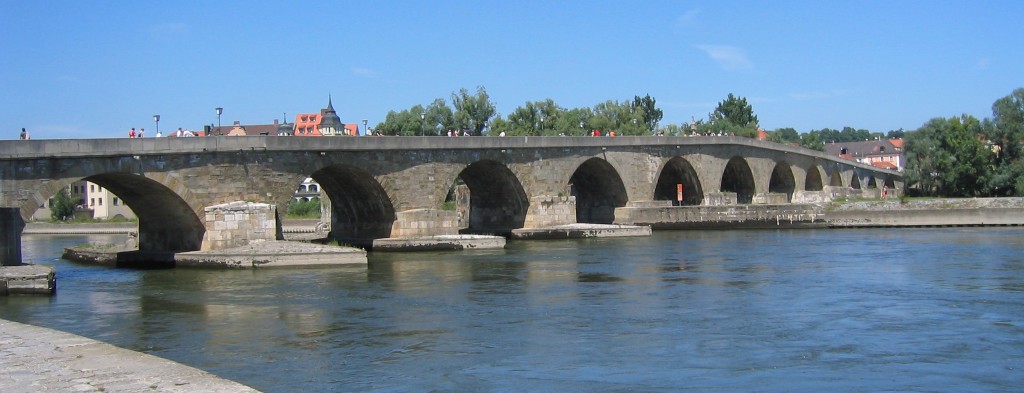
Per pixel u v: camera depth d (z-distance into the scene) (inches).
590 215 3368.6
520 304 1316.4
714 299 1348.4
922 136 4414.4
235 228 1995.6
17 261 1674.5
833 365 900.6
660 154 3390.7
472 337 1058.7
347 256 1904.5
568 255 2150.6
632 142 3233.3
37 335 912.3
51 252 2859.3
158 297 1440.7
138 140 1854.1
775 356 941.8
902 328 1091.9
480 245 2381.9
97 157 1796.3
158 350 1007.0
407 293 1445.6
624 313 1224.2
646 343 1013.8
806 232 3048.7
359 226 2564.0
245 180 2062.0
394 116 4854.8
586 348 989.2
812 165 4714.6
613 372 877.8
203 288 1547.7
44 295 1480.1
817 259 1959.9
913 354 947.3
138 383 673.6
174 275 1777.8
